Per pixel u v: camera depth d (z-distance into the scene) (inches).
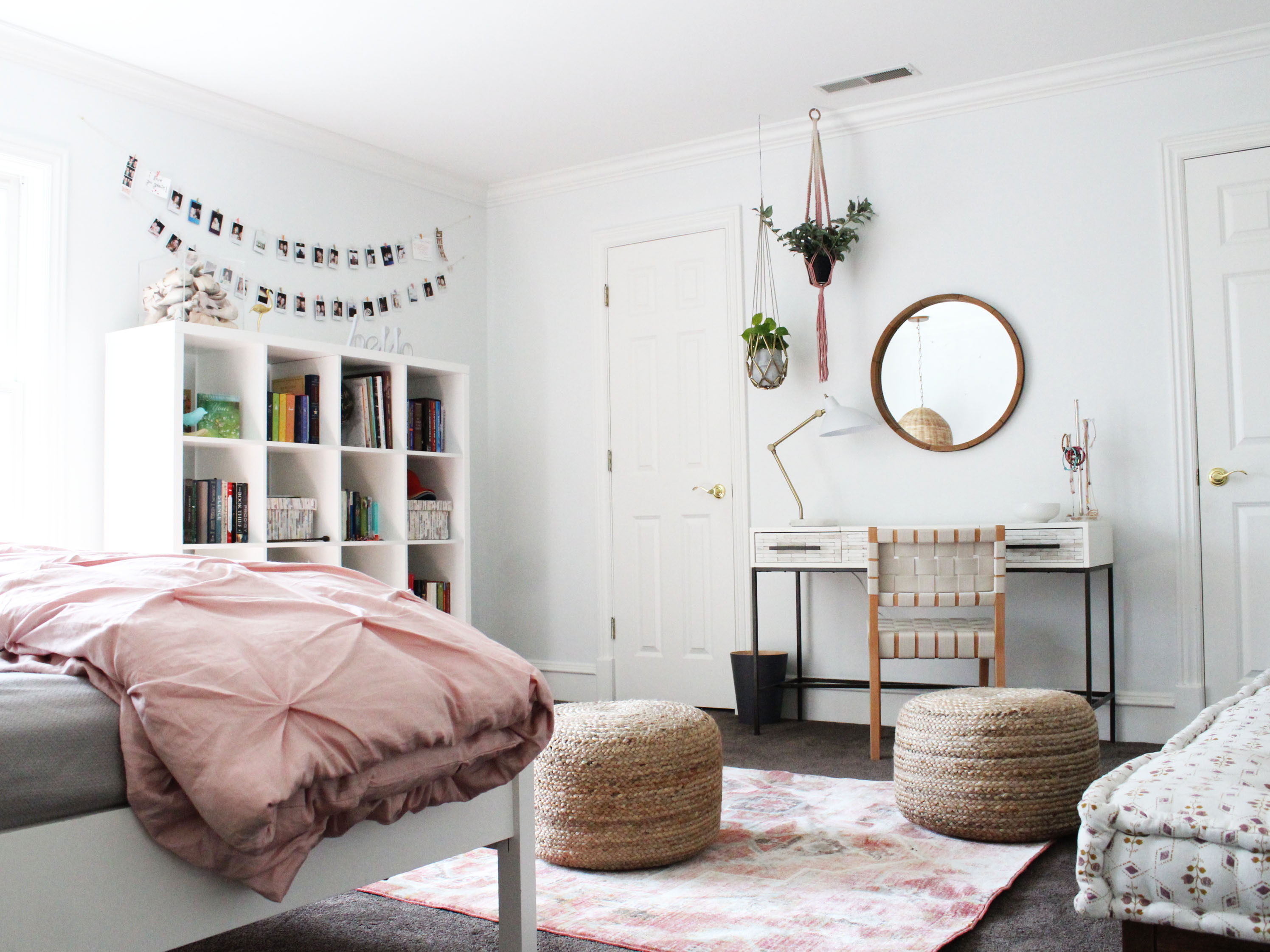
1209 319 142.3
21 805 47.5
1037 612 151.7
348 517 152.9
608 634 185.2
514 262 198.4
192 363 144.1
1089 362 149.3
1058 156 152.2
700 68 148.5
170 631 55.0
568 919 78.8
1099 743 101.3
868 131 165.5
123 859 50.6
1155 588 144.3
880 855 92.7
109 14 129.0
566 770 91.0
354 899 85.6
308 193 168.6
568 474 191.2
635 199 185.6
